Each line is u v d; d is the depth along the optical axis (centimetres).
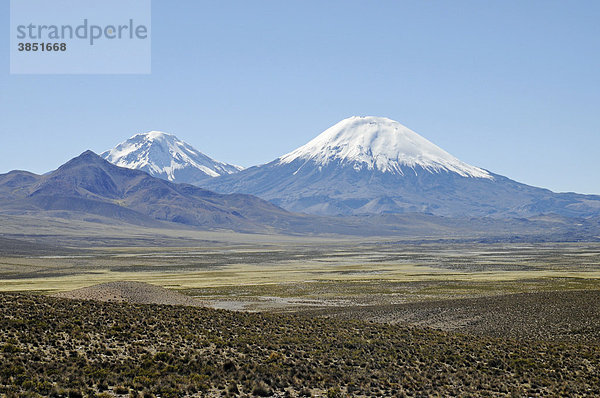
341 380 3906
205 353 4334
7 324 4412
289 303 9706
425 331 6100
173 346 4462
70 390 3206
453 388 3888
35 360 3747
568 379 4269
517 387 3975
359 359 4509
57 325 4612
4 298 5422
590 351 5275
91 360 3903
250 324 5622
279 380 3750
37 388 3200
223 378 3741
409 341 5394
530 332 6425
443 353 4934
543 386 4047
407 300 9988
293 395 3506
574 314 7125
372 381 3894
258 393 3478
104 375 3581
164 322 5212
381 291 11425
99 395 3194
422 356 4781
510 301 8388
